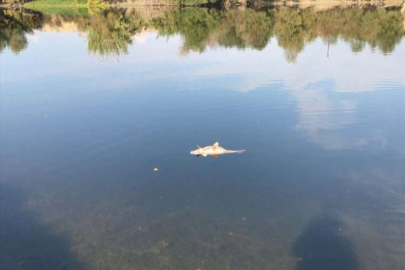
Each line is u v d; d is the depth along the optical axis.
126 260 6.63
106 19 51.22
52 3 89.38
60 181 9.31
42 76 19.92
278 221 7.56
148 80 18.52
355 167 9.48
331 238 7.01
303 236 7.10
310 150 10.48
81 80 18.89
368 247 6.73
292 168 9.57
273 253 6.70
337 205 7.99
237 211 7.93
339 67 20.36
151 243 7.04
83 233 7.36
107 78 19.11
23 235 7.34
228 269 6.37
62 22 49.53
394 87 15.98
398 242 6.81
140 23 45.56
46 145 11.40
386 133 11.40
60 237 7.25
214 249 6.84
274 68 20.56
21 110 14.61
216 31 38.06
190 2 79.19
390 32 34.59
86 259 6.68
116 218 7.80
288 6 73.25
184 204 8.24
